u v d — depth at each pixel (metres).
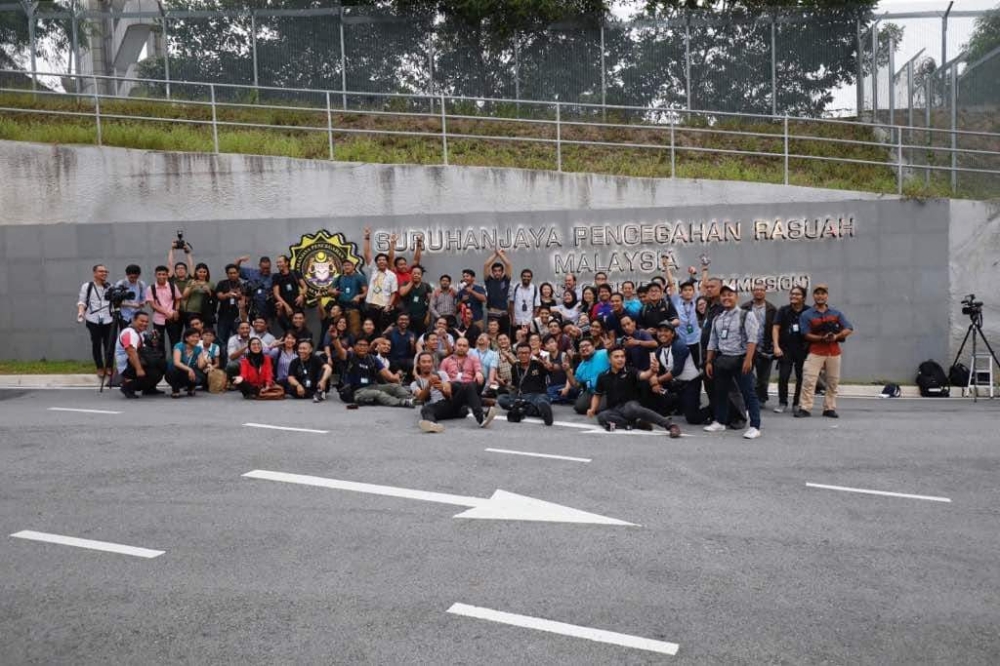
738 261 17.84
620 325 14.41
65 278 17.59
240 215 17.78
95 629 5.87
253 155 17.86
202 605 6.23
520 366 14.32
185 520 8.02
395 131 20.78
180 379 14.50
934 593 6.55
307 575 6.77
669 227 17.81
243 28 22.95
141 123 21.36
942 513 8.44
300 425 12.07
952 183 19.84
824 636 5.84
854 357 17.91
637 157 21.19
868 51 22.95
